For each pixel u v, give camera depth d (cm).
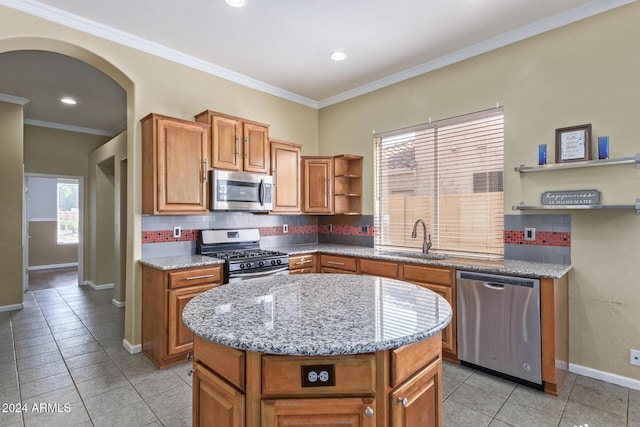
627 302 234
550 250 266
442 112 332
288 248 395
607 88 241
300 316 126
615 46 238
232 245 364
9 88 406
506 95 289
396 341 104
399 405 113
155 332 274
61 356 290
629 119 232
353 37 292
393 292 164
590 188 247
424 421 126
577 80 253
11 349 306
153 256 310
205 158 309
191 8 250
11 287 433
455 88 322
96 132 596
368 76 375
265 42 301
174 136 292
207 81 345
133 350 296
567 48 257
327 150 449
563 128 255
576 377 248
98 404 218
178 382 246
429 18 262
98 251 551
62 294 518
